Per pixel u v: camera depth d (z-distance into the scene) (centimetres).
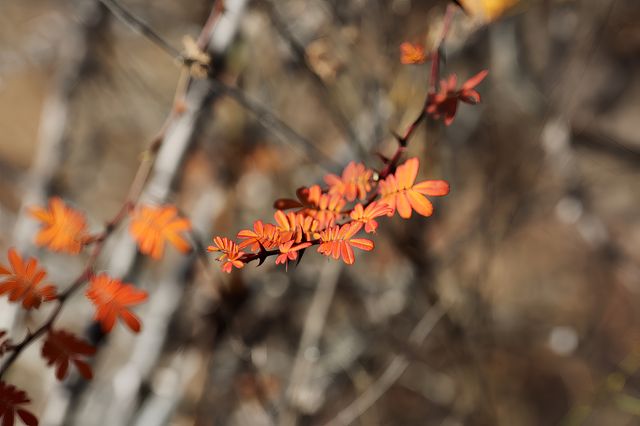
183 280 96
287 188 100
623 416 136
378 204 47
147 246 55
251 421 97
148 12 141
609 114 142
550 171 124
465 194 111
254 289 102
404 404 129
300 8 89
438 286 97
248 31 73
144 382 95
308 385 97
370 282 108
